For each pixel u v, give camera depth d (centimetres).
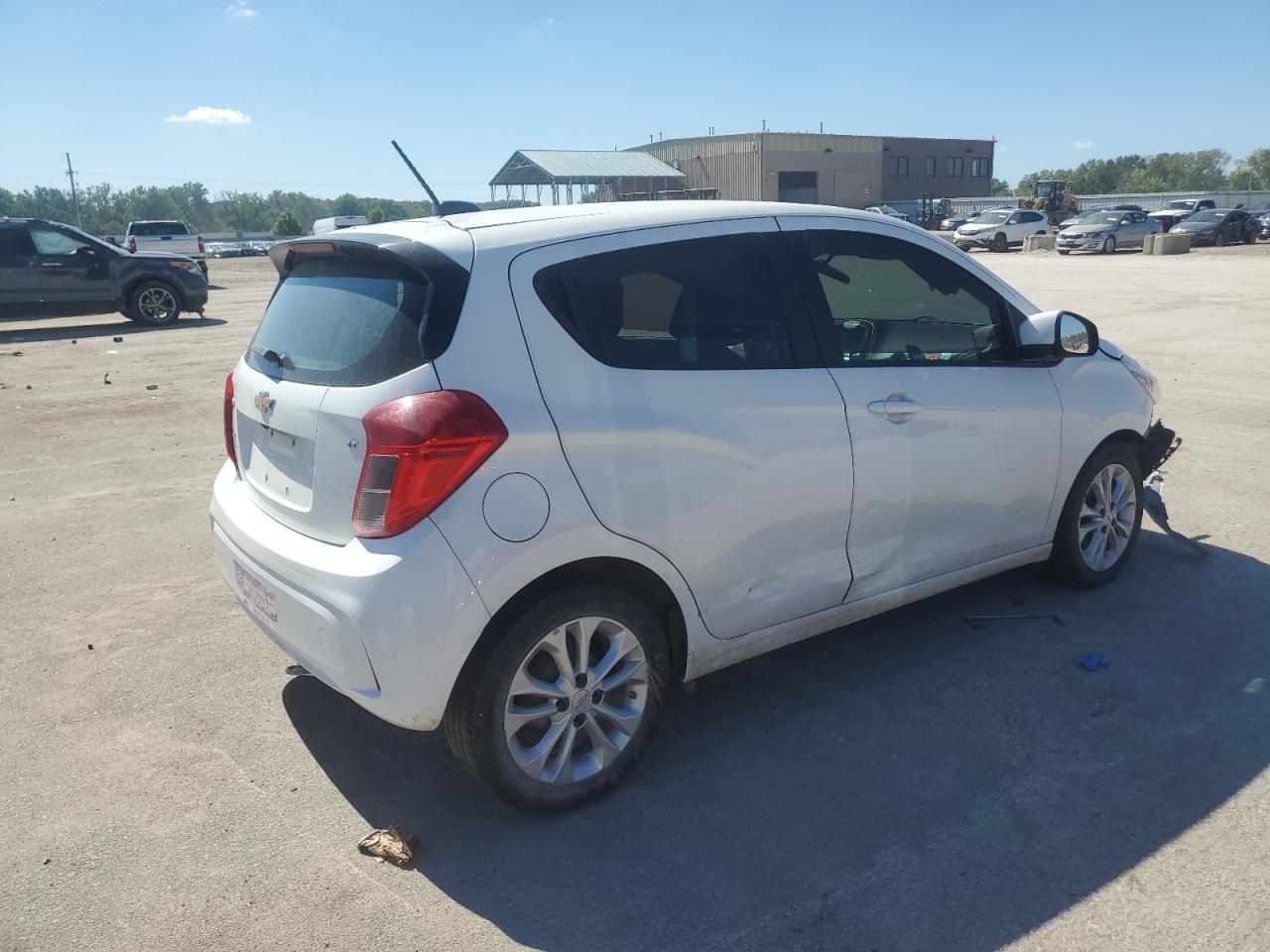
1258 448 736
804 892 286
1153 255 3266
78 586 524
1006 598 483
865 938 267
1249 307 1596
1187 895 279
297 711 396
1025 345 430
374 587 282
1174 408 877
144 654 446
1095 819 314
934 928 270
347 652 288
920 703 389
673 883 291
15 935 274
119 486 712
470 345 294
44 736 378
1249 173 13750
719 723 379
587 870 297
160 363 1308
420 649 283
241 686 416
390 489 284
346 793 340
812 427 354
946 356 408
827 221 383
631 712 335
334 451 299
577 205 358
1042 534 454
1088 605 473
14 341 1572
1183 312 1548
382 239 318
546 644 309
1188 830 307
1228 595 480
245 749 369
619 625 323
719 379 336
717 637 348
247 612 351
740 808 325
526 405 296
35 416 963
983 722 374
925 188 7719
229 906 285
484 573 288
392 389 289
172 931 275
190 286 1803
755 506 342
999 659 422
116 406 1011
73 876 299
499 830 318
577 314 314
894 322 393
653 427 317
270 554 318
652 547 321
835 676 413
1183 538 529
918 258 405
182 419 942
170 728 383
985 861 296
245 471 368
